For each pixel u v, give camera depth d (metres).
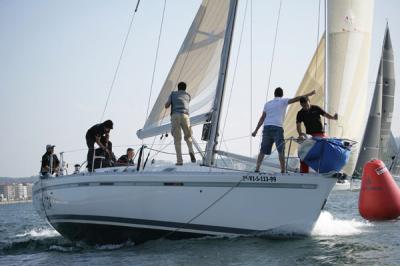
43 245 11.84
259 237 10.01
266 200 9.86
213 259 8.66
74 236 11.34
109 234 10.65
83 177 10.70
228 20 11.20
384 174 13.91
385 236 10.52
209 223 10.01
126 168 11.09
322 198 9.75
